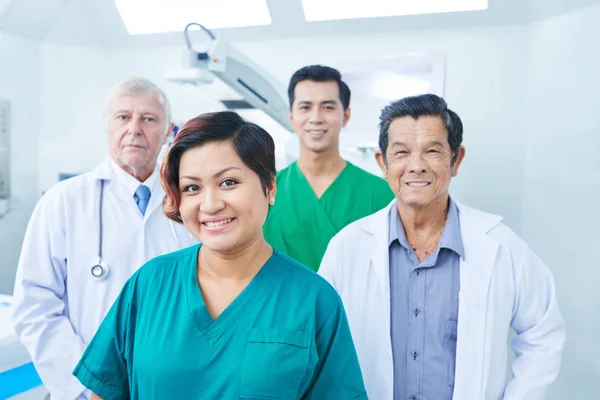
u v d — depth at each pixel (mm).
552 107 2047
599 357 1680
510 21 2188
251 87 1757
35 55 2652
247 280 789
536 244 2152
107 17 2680
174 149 716
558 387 1916
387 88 2010
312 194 1544
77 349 1124
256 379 712
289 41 2541
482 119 2273
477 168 2299
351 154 2088
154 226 1275
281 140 2020
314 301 772
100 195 1257
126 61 2805
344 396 779
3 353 1375
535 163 2170
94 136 2818
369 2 2367
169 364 734
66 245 1211
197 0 2645
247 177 722
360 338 1051
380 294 1045
